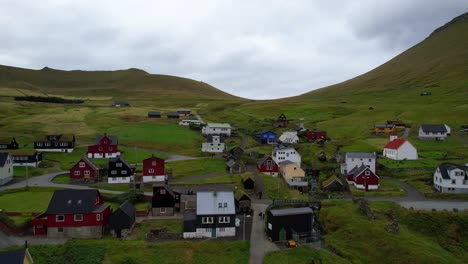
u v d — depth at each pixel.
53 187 90.00
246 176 92.62
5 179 93.38
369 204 78.44
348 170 105.62
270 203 82.00
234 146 143.38
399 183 97.75
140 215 74.25
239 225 70.69
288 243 62.97
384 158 118.00
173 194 76.00
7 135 144.12
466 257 61.12
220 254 59.53
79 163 97.56
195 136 158.50
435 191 89.44
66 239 63.19
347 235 65.44
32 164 110.50
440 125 141.00
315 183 100.25
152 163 96.00
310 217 67.31
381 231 64.12
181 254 58.91
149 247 60.03
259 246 62.28
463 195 85.88
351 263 57.69
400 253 57.94
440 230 68.12
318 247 62.84
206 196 69.62
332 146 135.25
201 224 65.44
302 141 148.88
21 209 72.88
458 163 108.19
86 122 178.75
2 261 44.12
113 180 96.25
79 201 66.38
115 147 122.38
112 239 63.00
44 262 55.59
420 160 113.00
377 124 157.62
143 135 153.88
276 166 107.69
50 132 153.75
